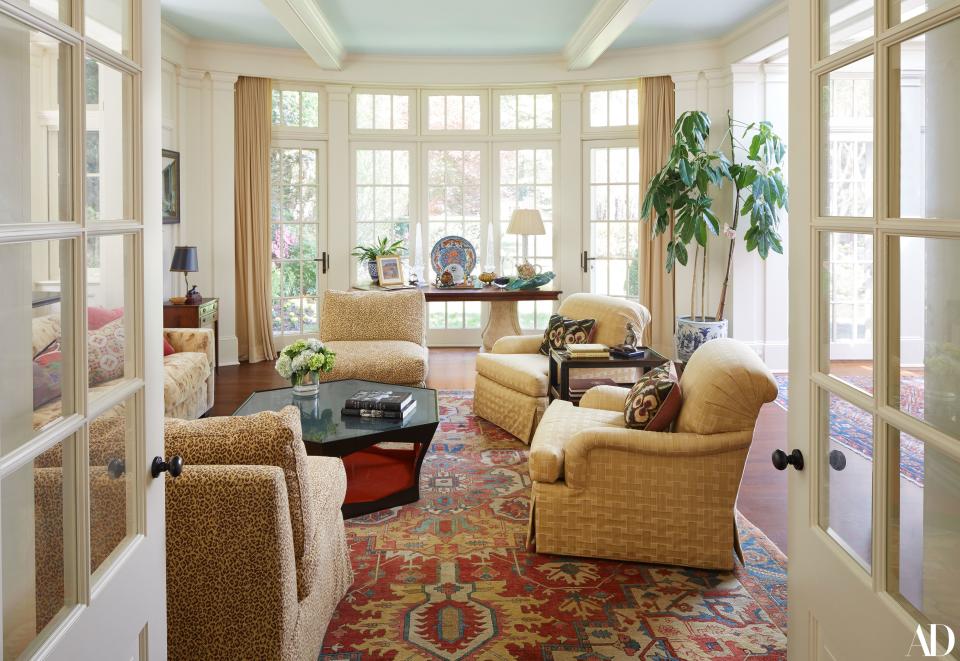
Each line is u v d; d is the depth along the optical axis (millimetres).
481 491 3830
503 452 4488
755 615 2570
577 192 7680
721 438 2822
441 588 2779
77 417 1119
